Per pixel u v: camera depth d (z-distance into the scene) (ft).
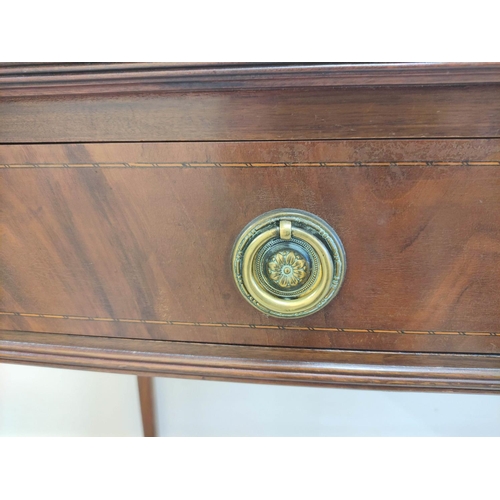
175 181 1.32
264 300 1.36
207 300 1.45
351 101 1.20
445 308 1.38
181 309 1.47
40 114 1.31
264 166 1.27
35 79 1.24
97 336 1.56
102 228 1.40
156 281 1.44
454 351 1.44
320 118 1.22
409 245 1.31
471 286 1.35
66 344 1.59
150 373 1.59
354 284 1.38
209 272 1.41
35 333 1.60
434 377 1.46
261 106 1.23
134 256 1.42
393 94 1.19
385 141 1.22
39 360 1.62
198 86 1.21
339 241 1.31
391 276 1.36
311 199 1.28
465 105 1.18
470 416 3.13
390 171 1.25
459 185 1.24
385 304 1.40
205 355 1.53
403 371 1.47
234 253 1.34
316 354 1.49
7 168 1.37
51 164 1.35
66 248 1.44
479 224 1.27
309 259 1.32
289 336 1.48
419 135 1.21
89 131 1.30
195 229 1.36
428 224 1.29
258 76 1.16
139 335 1.53
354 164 1.25
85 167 1.34
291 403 3.22
